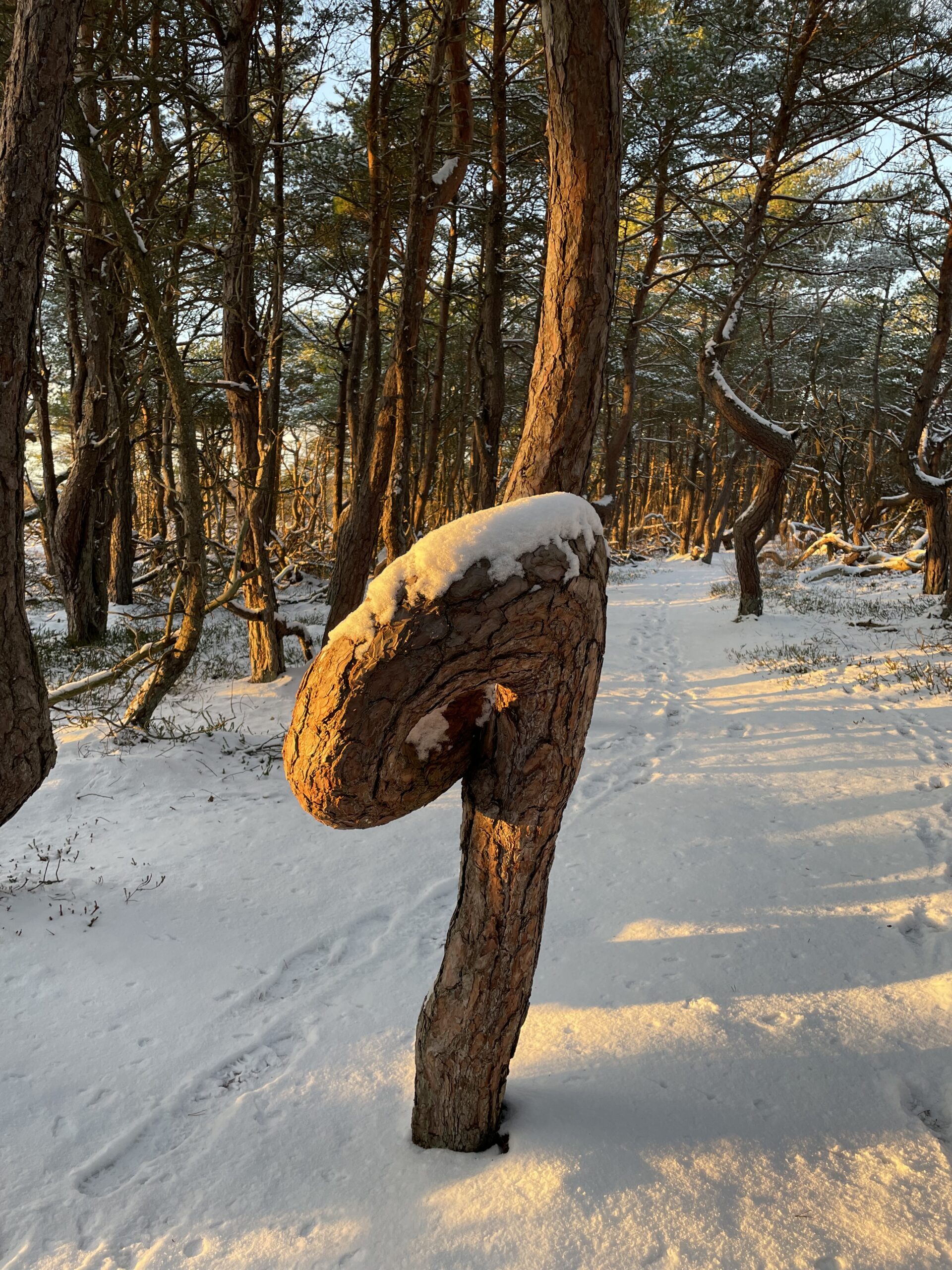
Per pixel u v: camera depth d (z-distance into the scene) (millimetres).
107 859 5270
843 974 3762
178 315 10438
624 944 4105
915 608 13250
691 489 37250
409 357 9195
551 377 2025
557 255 1961
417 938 4332
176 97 7188
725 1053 3172
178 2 8086
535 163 13789
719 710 9086
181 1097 3123
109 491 13375
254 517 9602
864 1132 2754
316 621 15055
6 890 4668
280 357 9742
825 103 11453
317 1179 2666
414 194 8914
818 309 25141
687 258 15344
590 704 2018
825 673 9953
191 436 6605
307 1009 3705
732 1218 2377
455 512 28453
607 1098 2912
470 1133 2627
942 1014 3424
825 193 12680
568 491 2057
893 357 30484
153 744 7469
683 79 12742
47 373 15344
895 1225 2363
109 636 13641
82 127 5379
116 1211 2602
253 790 6668
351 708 1750
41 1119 3020
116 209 5668
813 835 5434
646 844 5418
